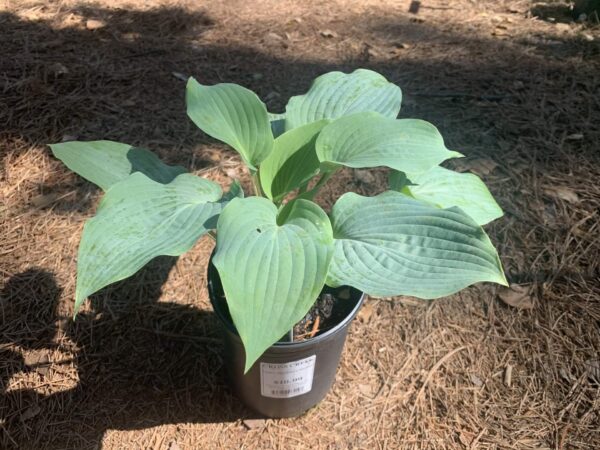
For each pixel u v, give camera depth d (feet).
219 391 6.56
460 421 6.24
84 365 6.66
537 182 8.73
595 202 8.40
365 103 6.14
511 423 6.20
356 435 6.19
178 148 9.38
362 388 6.59
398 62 11.41
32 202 8.46
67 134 9.48
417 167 4.93
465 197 5.94
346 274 4.38
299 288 3.84
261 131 5.52
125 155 5.66
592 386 6.44
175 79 10.78
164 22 12.57
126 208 4.61
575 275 7.48
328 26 12.65
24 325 6.97
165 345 6.91
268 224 4.40
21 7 12.91
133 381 6.58
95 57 11.27
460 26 12.76
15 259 7.67
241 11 13.15
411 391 6.53
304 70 11.10
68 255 7.75
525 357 6.75
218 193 5.24
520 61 11.43
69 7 13.00
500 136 9.55
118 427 6.20
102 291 7.39
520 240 7.93
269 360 5.26
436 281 4.23
